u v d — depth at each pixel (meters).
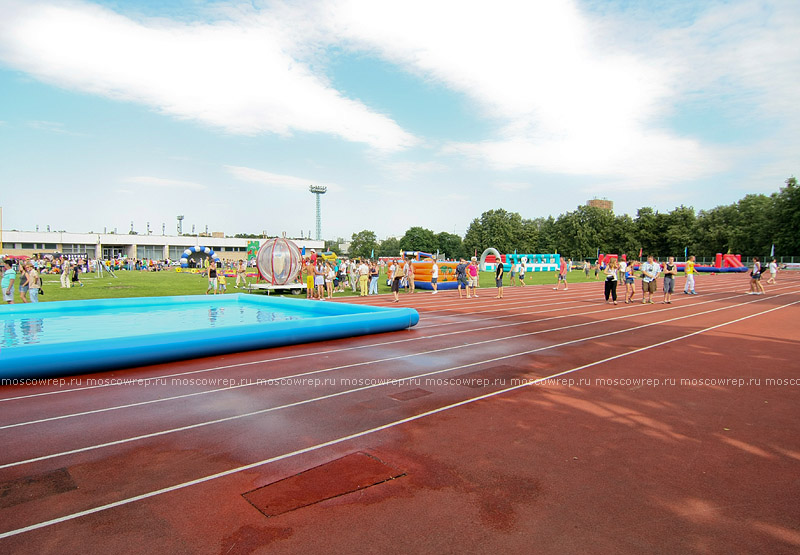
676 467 4.30
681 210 85.06
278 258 25.75
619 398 6.38
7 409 5.93
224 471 4.23
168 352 8.47
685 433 5.12
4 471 4.24
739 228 73.62
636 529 3.31
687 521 3.41
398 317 12.13
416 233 124.31
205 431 5.19
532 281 38.53
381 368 8.14
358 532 3.27
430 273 27.34
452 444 4.82
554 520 3.42
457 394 6.57
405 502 3.68
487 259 61.31
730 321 14.22
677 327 12.97
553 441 4.90
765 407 6.00
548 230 102.38
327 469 4.26
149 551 3.07
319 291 21.14
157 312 16.55
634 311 16.95
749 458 4.50
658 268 19.62
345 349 9.87
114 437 5.02
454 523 3.38
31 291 17.31
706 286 32.50
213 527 3.35
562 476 4.12
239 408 5.98
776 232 67.38
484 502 3.68
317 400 6.30
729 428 5.27
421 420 5.52
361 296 23.33
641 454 4.58
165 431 5.19
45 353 7.32
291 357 9.06
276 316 15.38
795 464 4.36
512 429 5.24
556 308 18.00
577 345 10.29
